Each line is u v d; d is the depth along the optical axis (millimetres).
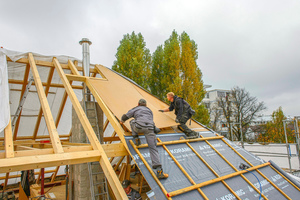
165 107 6457
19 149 4996
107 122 8922
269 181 4484
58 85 7699
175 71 15125
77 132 5383
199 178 3895
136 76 14773
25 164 3061
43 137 9438
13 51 5895
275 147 13508
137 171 6602
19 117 8086
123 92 6082
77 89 8617
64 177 9609
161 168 3520
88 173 4691
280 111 26609
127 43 15773
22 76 6941
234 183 4105
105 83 6121
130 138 4250
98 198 4477
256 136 29734
